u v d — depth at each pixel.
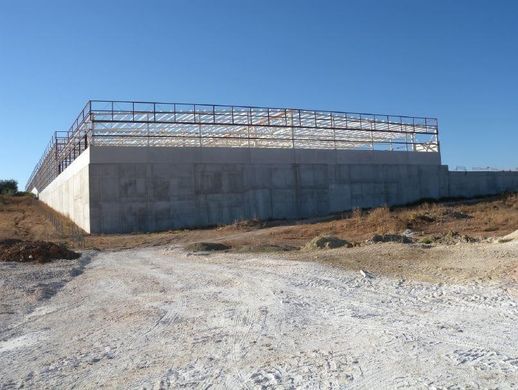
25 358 8.16
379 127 53.59
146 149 40.25
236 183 43.19
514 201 46.22
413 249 17.62
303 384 5.93
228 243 31.11
